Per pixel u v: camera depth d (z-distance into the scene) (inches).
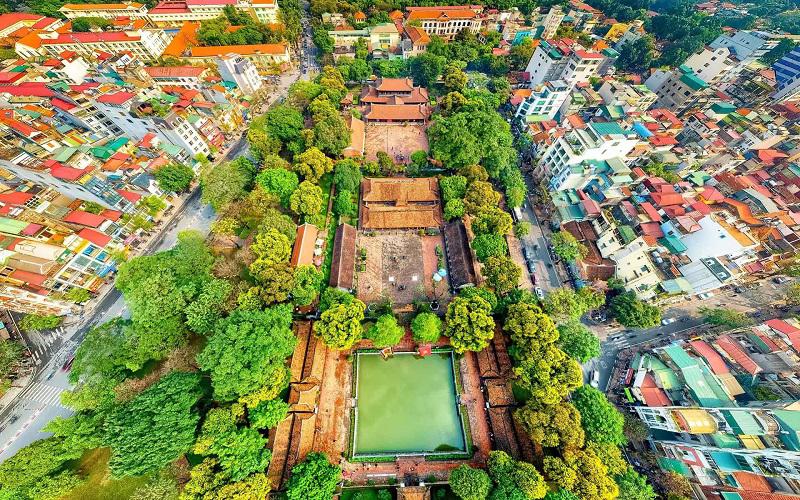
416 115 4077.3
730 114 3880.4
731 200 3122.5
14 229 2512.3
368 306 2623.0
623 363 2522.1
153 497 1619.1
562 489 1692.9
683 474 1989.4
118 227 2859.3
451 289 2770.7
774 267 2891.2
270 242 2464.3
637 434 2143.2
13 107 3002.0
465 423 2107.5
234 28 4896.7
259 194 2839.6
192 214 3240.7
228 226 2775.6
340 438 2042.3
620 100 4033.0
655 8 6466.5
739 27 5620.1
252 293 2214.6
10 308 2463.1
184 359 2025.1
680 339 2618.1
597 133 3075.8
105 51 4571.9
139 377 2166.6
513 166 3449.8
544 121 3973.9
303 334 2316.7
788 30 5477.4
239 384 1774.1
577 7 5684.1
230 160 3715.6
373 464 1977.1
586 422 1994.3
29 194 2696.9
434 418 2180.1
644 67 5044.3
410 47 4781.0
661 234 2935.5
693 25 5128.0
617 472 1835.6
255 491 1619.1
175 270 2322.8
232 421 1782.7
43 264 2386.8
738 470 1804.9
